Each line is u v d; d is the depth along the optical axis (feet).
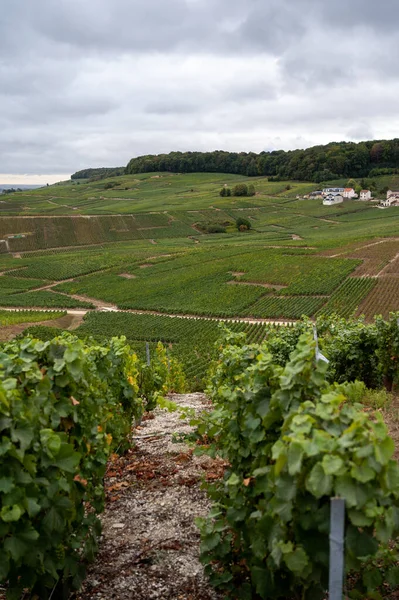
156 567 14.44
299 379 12.82
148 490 19.47
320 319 47.21
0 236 390.21
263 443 14.06
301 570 9.90
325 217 451.53
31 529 11.02
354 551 9.73
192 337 161.99
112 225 431.84
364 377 39.50
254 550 11.27
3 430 11.53
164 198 564.71
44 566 11.79
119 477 21.11
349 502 9.20
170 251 333.01
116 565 14.64
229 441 16.01
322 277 226.17
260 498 13.19
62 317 201.57
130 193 618.03
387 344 35.68
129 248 360.89
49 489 12.14
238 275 251.39
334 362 39.19
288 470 10.07
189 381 93.76
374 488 9.52
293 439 9.82
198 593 13.24
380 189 538.06
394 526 10.05
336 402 10.89
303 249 294.25
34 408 13.17
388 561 12.32
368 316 171.32
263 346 22.81
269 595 11.29
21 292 257.75
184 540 15.80
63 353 16.08
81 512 14.25
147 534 16.28
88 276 283.38
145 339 165.37
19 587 11.55
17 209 524.52
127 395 26.18
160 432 27.50
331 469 9.10
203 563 13.42
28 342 16.12
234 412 15.64
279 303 199.93
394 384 36.09
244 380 15.67
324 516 9.88
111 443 21.35
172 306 212.43
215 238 397.19
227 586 12.98
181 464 21.97
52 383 15.34
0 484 10.72
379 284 208.95
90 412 16.62
